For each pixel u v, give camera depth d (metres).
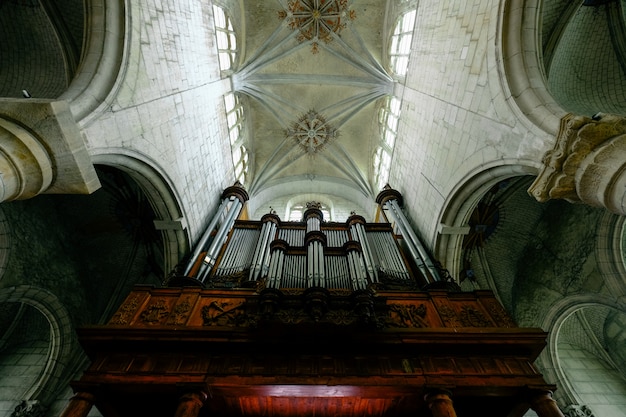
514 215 10.34
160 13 7.62
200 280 7.29
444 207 8.33
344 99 14.88
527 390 4.69
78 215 10.19
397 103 12.57
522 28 6.17
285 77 14.38
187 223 8.81
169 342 5.07
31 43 8.74
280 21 13.41
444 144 8.46
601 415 8.99
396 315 5.90
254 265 7.38
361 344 5.12
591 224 9.25
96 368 4.82
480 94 6.94
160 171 7.63
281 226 9.95
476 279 10.90
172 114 8.17
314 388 4.69
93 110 5.64
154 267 10.90
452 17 8.07
